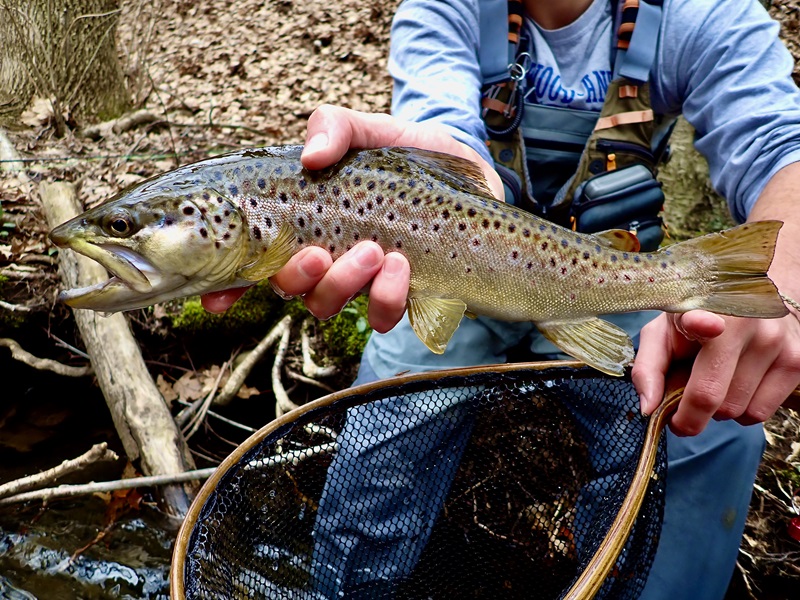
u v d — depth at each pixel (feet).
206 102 4.28
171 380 2.61
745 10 1.81
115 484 2.05
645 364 1.26
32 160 3.26
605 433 1.44
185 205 1.21
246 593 1.19
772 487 1.92
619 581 1.22
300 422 1.26
